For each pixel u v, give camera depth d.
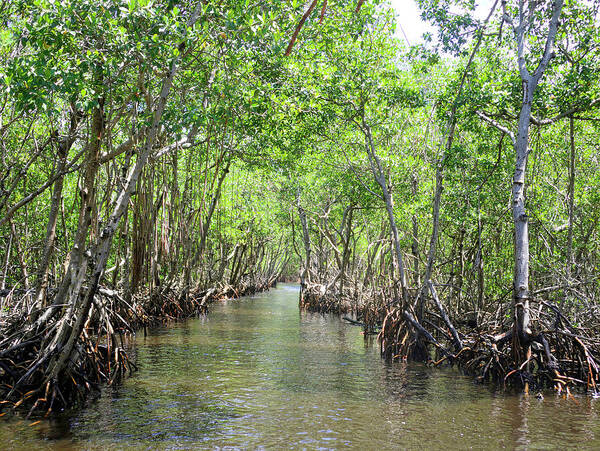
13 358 9.95
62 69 8.97
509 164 17.53
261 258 52.78
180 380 11.70
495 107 14.16
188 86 13.18
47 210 19.30
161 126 15.04
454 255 20.67
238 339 18.39
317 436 8.09
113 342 11.98
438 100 15.08
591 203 18.06
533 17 13.81
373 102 16.36
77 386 9.63
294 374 12.71
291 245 59.62
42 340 9.90
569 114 13.27
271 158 22.38
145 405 9.60
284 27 11.05
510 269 19.47
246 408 9.57
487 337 12.84
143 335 18.48
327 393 10.89
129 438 7.79
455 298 19.61
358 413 9.43
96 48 9.42
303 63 15.93
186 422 8.64
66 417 8.76
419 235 22.66
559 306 14.89
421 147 20.53
